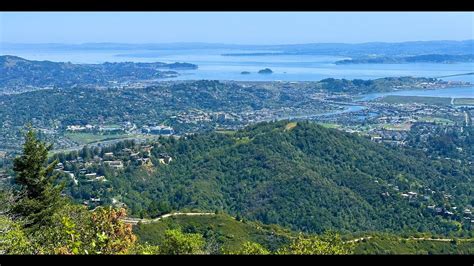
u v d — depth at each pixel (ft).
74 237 12.19
